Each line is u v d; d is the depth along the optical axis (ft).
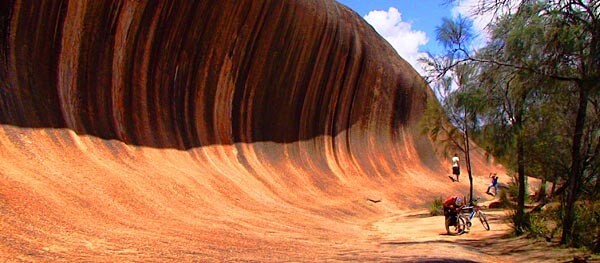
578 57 34.68
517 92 41.09
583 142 43.24
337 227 60.03
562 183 53.52
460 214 58.39
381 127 144.77
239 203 61.46
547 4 34.71
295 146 101.65
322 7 106.32
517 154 52.47
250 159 84.33
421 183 138.31
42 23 50.65
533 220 50.55
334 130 120.98
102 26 57.77
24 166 41.47
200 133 75.05
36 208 34.83
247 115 88.43
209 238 39.14
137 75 64.18
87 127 54.60
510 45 38.11
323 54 109.40
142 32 64.13
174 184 55.88
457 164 150.92
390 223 73.51
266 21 88.22
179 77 72.23
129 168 54.19
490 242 49.19
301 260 33.06
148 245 33.19
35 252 27.07
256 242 40.42
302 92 104.73
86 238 32.42
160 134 65.62
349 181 111.14
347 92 125.29
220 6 76.28
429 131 108.17
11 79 47.44
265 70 91.86
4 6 47.14
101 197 42.93
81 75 55.88
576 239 42.01
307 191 88.99
